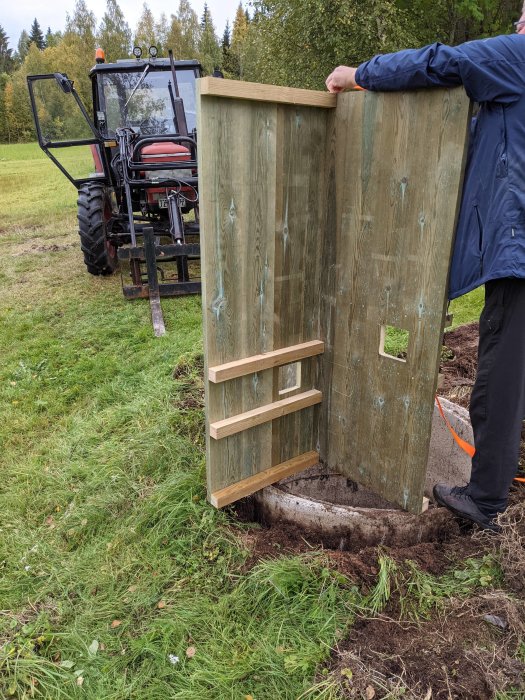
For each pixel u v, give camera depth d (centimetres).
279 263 211
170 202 534
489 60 154
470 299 519
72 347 433
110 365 397
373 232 202
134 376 378
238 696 165
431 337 192
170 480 257
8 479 282
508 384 181
